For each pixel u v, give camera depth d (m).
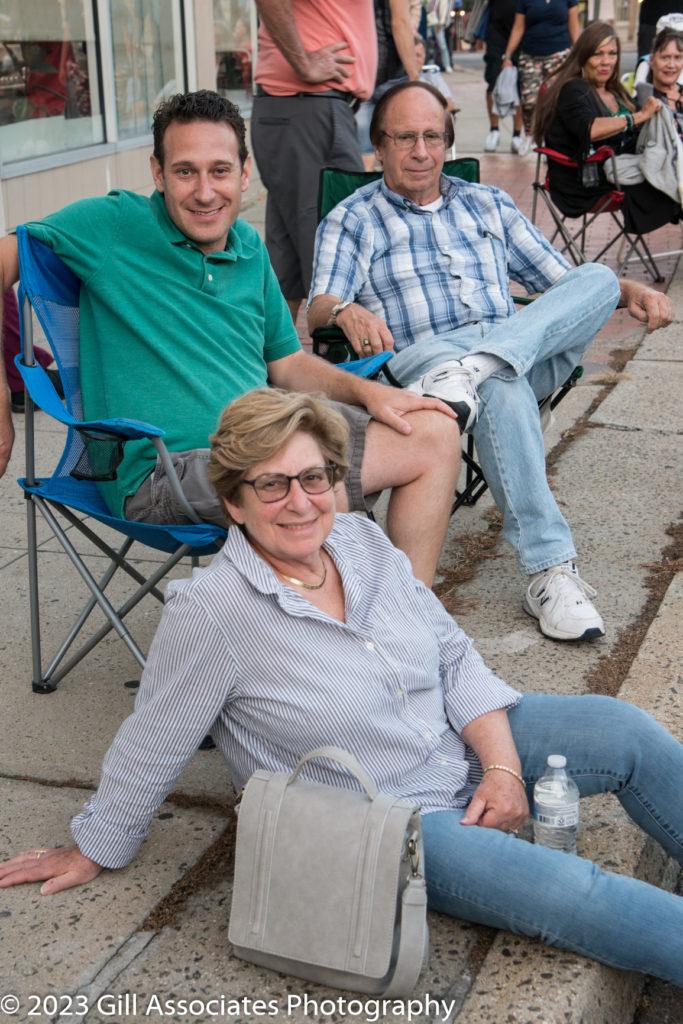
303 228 5.55
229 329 3.13
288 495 2.14
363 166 5.60
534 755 2.39
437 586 3.75
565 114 7.08
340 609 2.29
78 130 7.92
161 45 8.98
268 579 2.17
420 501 3.10
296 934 2.01
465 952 2.19
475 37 13.02
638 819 2.39
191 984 2.11
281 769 2.22
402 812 1.96
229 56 10.28
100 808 2.30
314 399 2.19
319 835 1.99
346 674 2.19
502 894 2.11
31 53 7.31
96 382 3.08
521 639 3.38
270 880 2.03
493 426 3.42
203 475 2.88
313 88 5.31
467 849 2.14
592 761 2.35
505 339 3.44
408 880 1.99
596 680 3.14
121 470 2.99
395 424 3.05
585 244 8.55
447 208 4.03
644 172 7.11
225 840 2.53
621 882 2.09
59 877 2.35
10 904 2.32
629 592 3.63
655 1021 2.32
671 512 4.21
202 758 2.82
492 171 11.53
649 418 5.15
